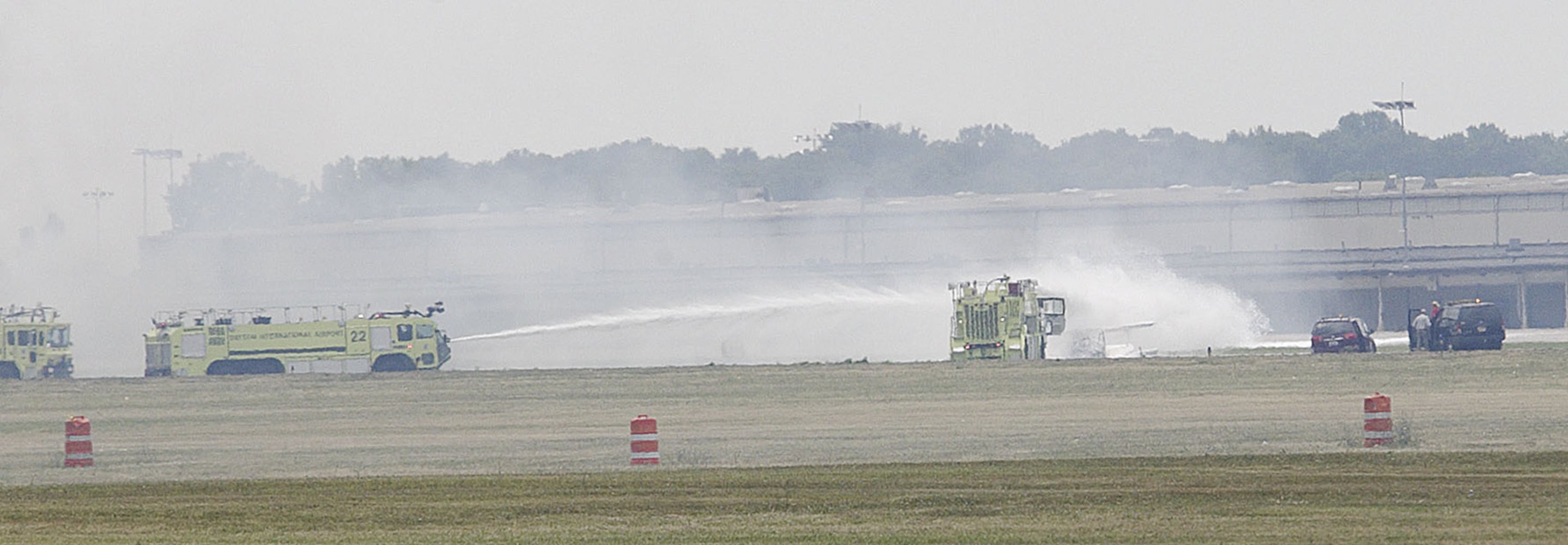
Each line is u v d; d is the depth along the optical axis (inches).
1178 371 7869.1
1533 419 5418.3
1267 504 3501.5
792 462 4596.5
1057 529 3238.2
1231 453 4495.6
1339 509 3405.5
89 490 4138.8
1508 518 3235.7
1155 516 3373.5
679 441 5442.9
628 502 3727.9
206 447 5723.4
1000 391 7313.0
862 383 7805.1
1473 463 4074.8
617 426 6195.9
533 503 3737.7
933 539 3157.0
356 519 3563.0
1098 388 7298.2
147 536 3388.3
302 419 6850.4
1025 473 4072.3
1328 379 7337.6
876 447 5014.8
